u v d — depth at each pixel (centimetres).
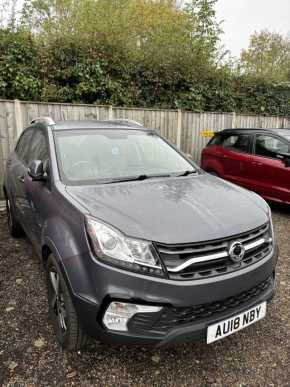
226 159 644
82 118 630
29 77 650
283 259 385
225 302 204
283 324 266
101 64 721
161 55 823
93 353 231
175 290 184
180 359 228
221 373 215
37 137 357
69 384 204
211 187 279
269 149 573
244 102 991
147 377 211
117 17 818
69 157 292
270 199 567
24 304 288
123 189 256
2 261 372
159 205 226
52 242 224
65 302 216
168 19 1128
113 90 733
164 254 188
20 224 385
